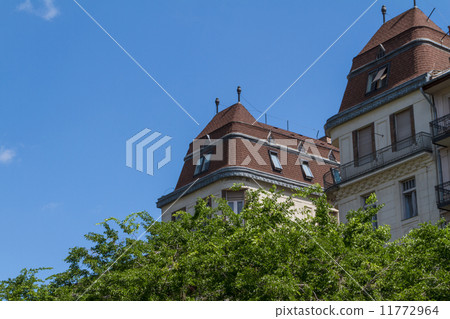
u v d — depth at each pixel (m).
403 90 39.28
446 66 40.34
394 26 43.00
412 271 23.39
